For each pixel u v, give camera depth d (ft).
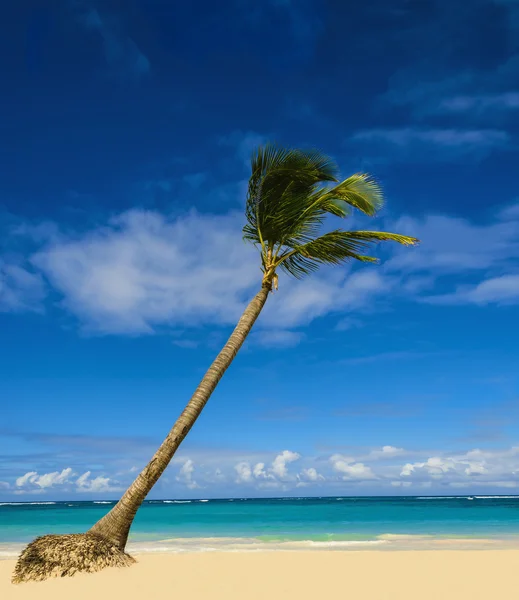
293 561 42.70
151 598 27.55
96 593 28.30
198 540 72.54
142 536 79.66
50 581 31.01
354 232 42.42
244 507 195.21
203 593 28.96
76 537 34.42
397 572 37.04
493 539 71.15
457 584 32.35
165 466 36.88
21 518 131.03
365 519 116.78
